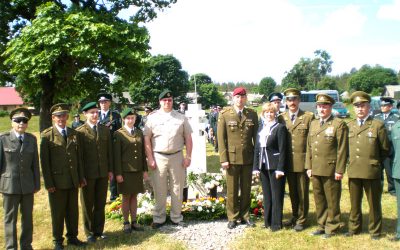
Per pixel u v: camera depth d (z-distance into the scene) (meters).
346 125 5.36
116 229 5.95
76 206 5.30
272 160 5.62
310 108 33.84
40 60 9.30
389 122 8.22
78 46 9.31
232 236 5.47
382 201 7.30
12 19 11.24
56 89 11.70
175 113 6.06
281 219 5.75
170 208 6.34
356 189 5.32
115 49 9.88
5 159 4.74
